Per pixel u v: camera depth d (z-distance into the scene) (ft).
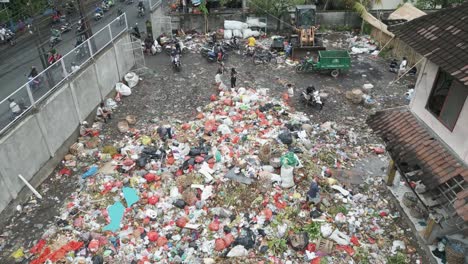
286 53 84.79
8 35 76.23
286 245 37.60
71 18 90.53
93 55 61.57
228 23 94.43
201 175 46.19
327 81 73.51
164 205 42.19
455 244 35.37
